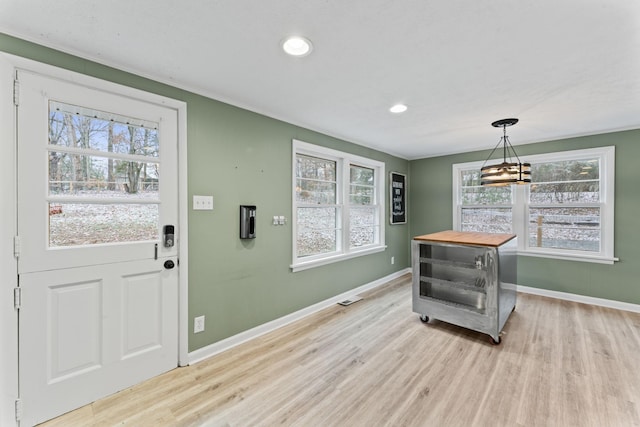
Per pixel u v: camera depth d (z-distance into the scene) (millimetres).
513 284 3158
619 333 2670
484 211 4383
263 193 2709
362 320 3027
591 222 3516
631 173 3225
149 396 1810
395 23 1410
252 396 1813
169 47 1633
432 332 2732
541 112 2713
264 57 1744
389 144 4055
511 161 4035
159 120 2018
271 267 2785
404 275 4980
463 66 1848
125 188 1879
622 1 1233
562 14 1331
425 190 4977
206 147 2270
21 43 1506
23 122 1519
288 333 2719
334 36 1524
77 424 1581
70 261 1667
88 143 1729
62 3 1264
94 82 1729
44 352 1587
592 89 2184
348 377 2014
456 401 1761
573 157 3576
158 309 2021
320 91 2246
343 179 3723
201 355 2246
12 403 1499
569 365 2139
